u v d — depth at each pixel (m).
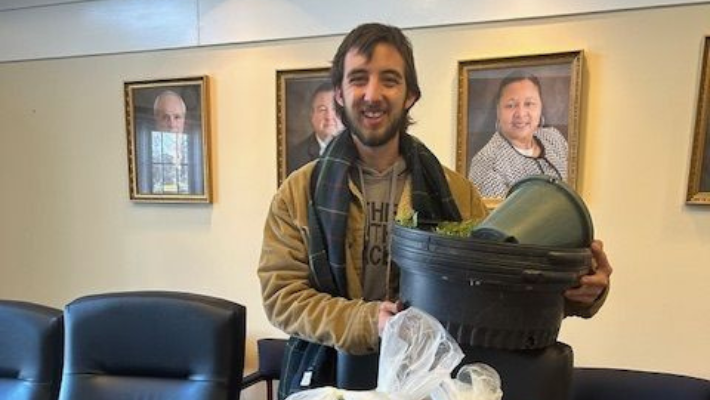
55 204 2.54
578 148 1.78
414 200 0.95
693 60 1.65
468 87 1.88
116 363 1.26
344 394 0.63
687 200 1.69
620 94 1.73
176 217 2.34
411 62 0.90
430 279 0.64
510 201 0.70
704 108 1.65
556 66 1.77
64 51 2.42
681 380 1.59
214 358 1.21
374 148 0.94
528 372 0.65
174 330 1.24
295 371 0.96
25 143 2.55
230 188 2.25
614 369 1.70
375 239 0.97
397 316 0.66
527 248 0.59
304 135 2.11
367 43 0.85
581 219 0.67
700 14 1.63
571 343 1.86
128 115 2.34
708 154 1.66
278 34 2.11
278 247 0.97
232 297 2.29
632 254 1.77
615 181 1.76
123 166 2.40
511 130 1.84
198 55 2.24
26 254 2.62
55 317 1.32
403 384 0.62
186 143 2.27
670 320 1.75
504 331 0.62
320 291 0.93
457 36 1.89
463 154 1.90
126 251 2.44
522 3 1.80
